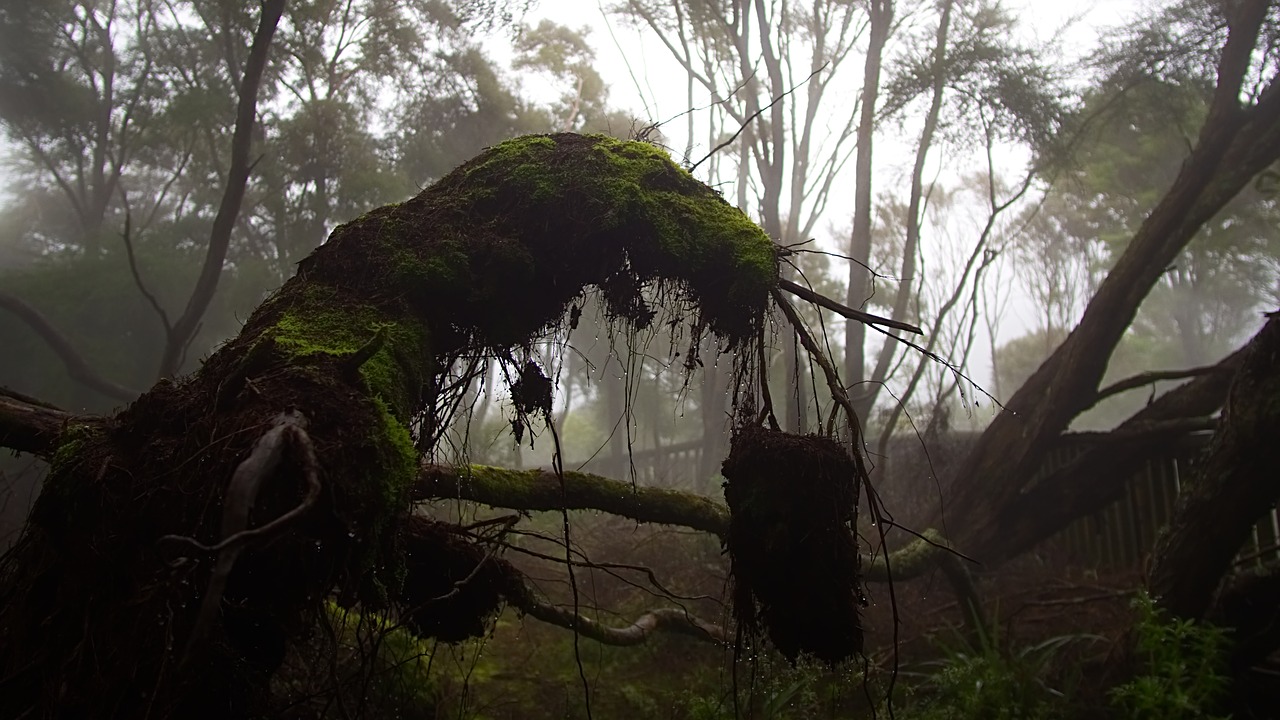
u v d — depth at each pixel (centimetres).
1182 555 459
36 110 983
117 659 166
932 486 743
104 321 941
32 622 180
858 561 237
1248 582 467
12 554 192
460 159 957
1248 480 430
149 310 943
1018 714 441
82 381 769
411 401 203
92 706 165
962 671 469
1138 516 669
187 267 970
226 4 709
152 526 170
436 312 225
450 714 446
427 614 303
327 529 153
